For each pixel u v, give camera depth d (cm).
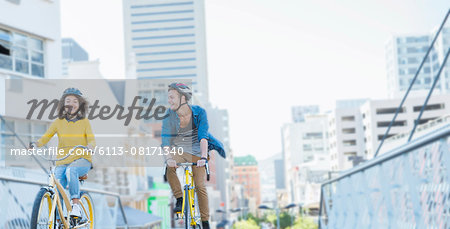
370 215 1061
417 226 707
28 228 780
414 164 725
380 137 11125
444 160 571
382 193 919
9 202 707
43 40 1752
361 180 1181
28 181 712
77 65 3294
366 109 11562
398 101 10975
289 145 16412
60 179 588
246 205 16075
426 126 3484
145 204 3231
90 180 1961
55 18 1795
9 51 1572
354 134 12319
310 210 8169
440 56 13425
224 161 9425
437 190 625
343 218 1427
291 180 15338
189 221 601
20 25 1623
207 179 616
